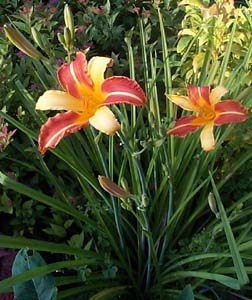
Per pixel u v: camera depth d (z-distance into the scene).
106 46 0.83
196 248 0.59
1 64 0.70
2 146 0.62
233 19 0.75
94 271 0.60
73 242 0.59
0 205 0.61
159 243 0.61
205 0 0.81
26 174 0.68
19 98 0.70
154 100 0.61
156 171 0.62
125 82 0.44
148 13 0.85
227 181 0.65
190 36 0.77
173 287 0.60
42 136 0.45
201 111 0.49
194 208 0.65
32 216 0.64
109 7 0.85
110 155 0.57
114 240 0.59
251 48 0.64
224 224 0.46
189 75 0.72
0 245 0.48
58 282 0.54
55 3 0.89
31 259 0.49
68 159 0.57
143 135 0.62
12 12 0.90
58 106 0.46
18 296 0.48
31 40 0.79
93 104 0.46
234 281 0.47
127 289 0.60
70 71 0.46
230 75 0.65
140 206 0.50
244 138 0.63
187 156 0.60
